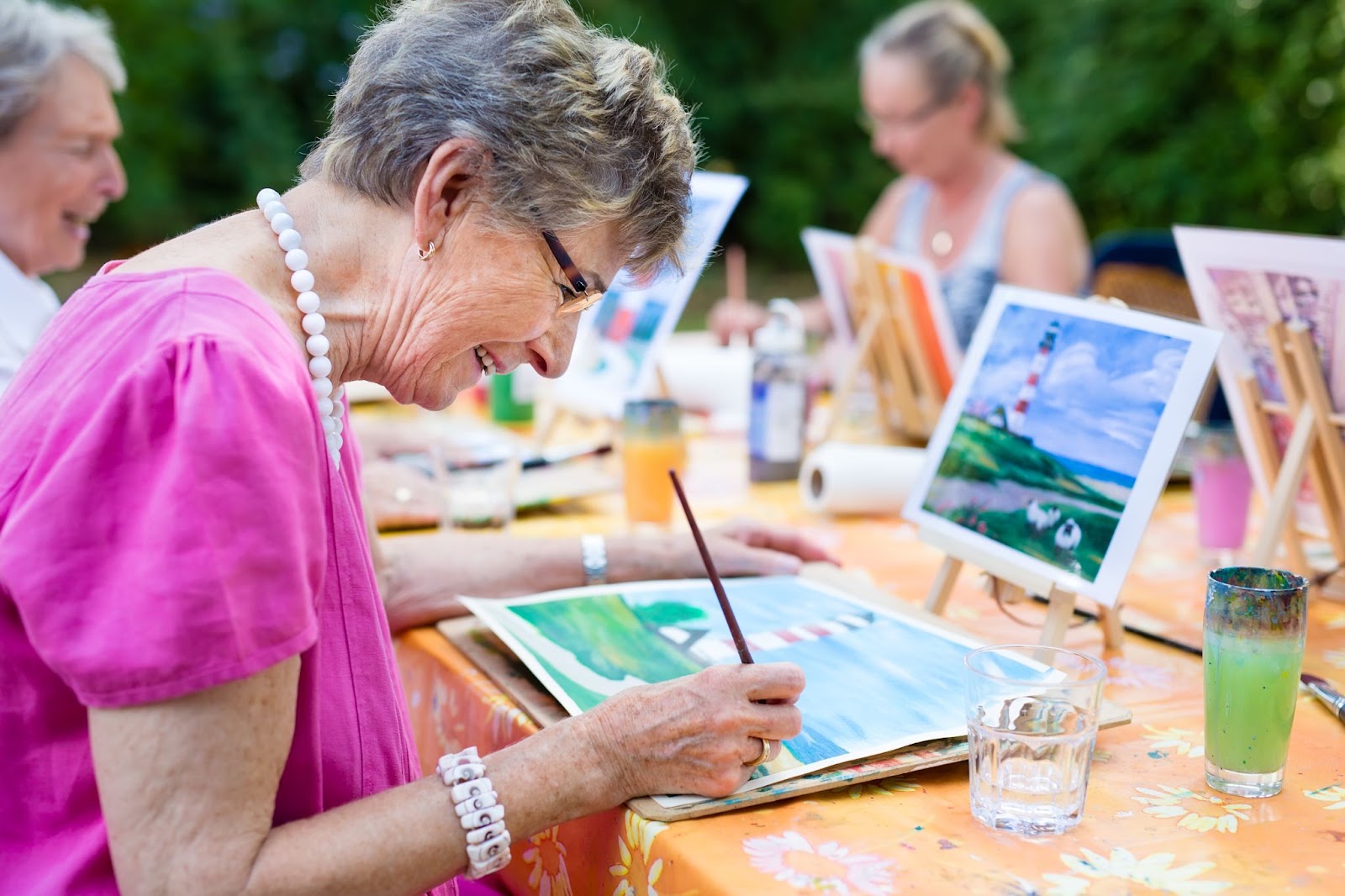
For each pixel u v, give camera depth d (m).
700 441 2.72
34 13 2.24
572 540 1.62
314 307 1.06
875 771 1.06
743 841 0.97
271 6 8.84
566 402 2.54
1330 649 1.42
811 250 2.90
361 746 1.09
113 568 0.85
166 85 8.47
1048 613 1.38
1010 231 3.06
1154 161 7.13
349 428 1.27
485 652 1.39
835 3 10.34
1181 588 1.68
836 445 2.15
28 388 0.97
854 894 0.89
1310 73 6.87
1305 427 1.54
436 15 1.06
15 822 0.96
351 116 1.07
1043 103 7.81
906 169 3.21
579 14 1.15
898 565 1.79
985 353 1.60
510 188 1.05
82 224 2.46
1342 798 1.05
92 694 0.85
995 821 0.99
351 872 0.91
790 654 1.31
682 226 1.19
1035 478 1.45
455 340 1.11
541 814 0.99
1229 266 1.57
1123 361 1.41
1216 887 0.90
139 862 0.86
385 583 1.50
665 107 1.14
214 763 0.86
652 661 1.30
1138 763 1.12
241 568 0.85
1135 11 7.28
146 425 0.86
